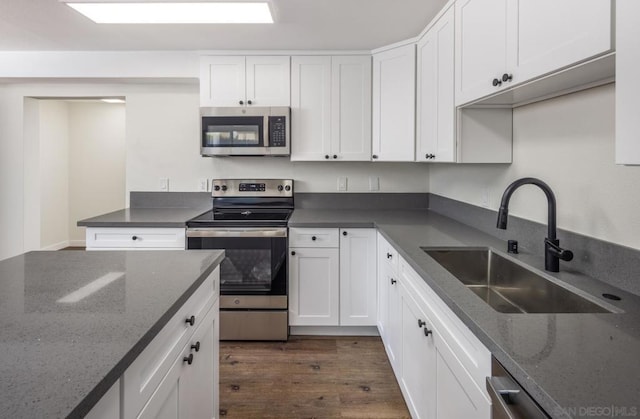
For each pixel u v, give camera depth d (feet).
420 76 8.50
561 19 3.52
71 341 2.67
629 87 2.66
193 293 4.12
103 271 4.45
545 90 4.79
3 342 2.65
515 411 2.53
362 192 11.14
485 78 5.22
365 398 6.86
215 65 9.77
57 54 9.87
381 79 9.57
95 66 9.93
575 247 4.86
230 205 10.96
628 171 4.09
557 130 5.26
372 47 9.53
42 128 17.10
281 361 8.14
